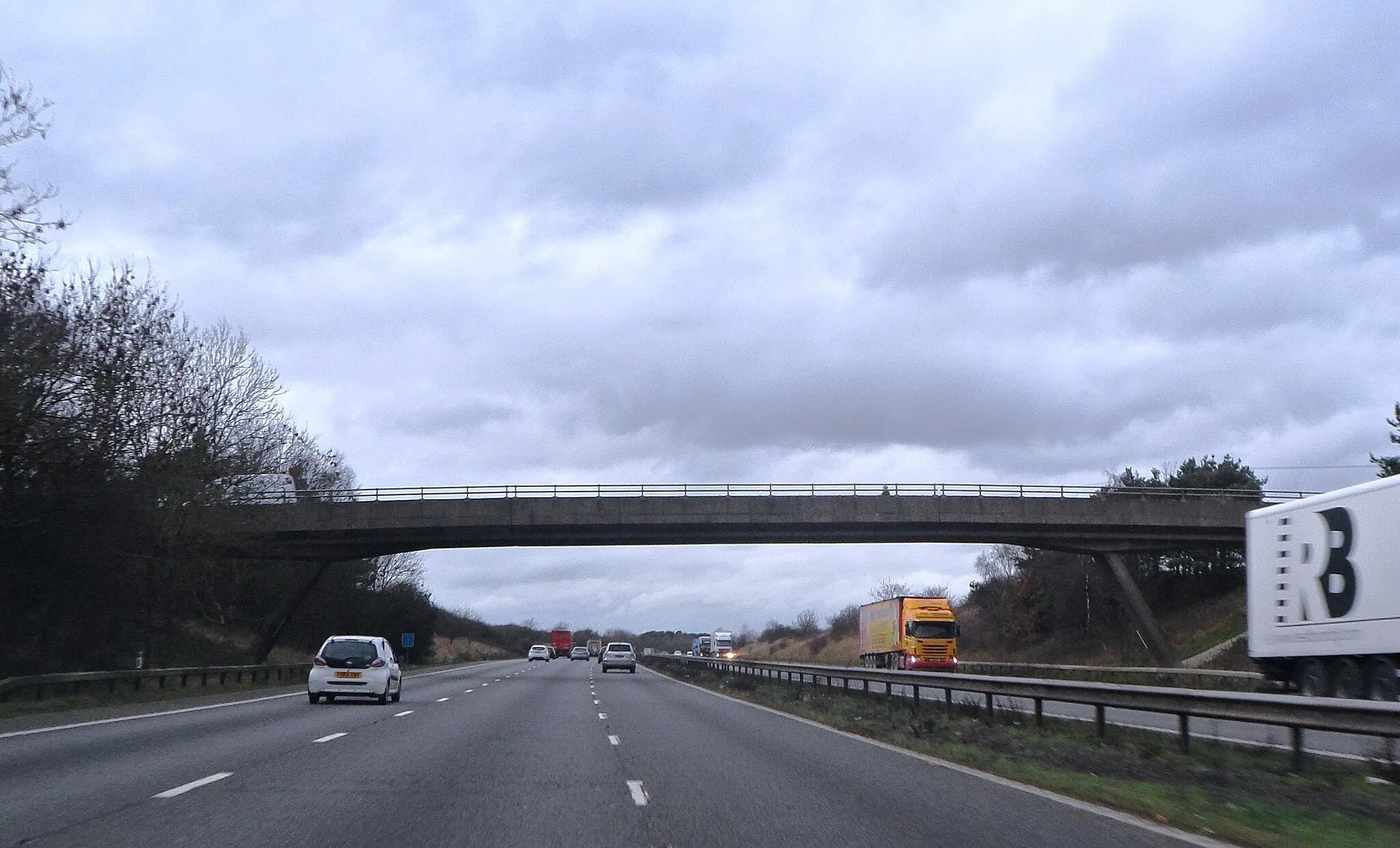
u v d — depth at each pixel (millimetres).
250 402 51438
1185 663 58094
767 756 16281
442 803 11203
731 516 52812
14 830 9164
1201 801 11500
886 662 57312
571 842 9227
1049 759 15570
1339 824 10383
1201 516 53438
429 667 81812
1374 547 23484
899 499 52906
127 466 38031
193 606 56125
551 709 27609
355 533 52719
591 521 52719
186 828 9391
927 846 9195
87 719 21812
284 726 20797
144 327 36031
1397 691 23016
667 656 84562
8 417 30031
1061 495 53562
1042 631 79875
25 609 35812
